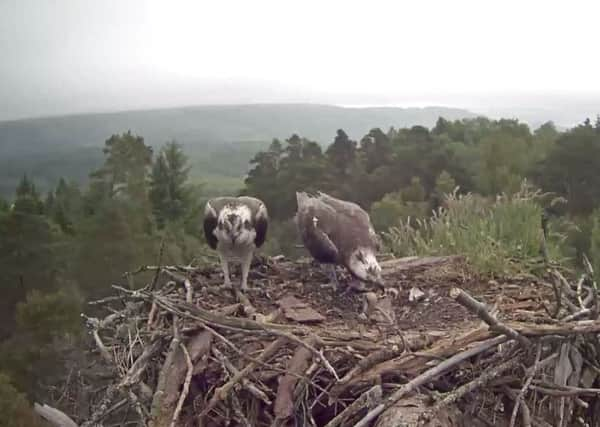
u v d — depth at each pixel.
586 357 2.07
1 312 8.04
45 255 8.31
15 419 4.97
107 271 8.05
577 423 2.09
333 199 2.76
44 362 5.55
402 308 2.45
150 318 2.20
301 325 2.24
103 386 2.48
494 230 2.96
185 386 1.81
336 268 2.79
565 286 2.33
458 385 1.84
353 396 1.85
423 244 3.13
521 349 1.87
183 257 7.24
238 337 2.05
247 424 1.81
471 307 1.77
